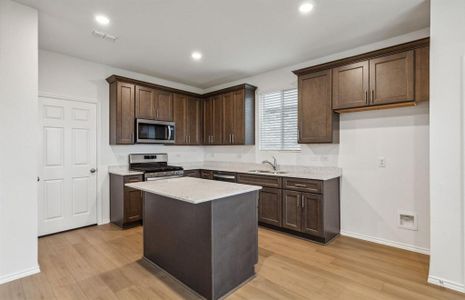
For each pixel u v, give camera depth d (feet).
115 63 12.91
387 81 9.27
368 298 6.67
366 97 9.75
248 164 15.24
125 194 12.14
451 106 6.97
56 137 11.52
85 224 12.47
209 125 16.43
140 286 7.28
